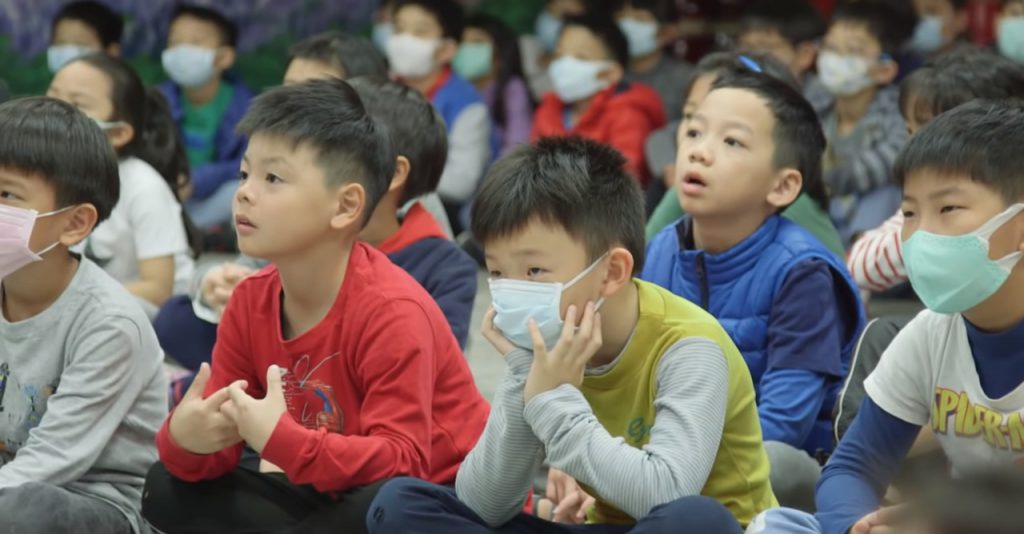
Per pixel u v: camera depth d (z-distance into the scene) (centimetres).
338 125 395
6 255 404
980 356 361
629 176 375
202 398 382
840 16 817
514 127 1025
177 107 957
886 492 386
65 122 416
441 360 404
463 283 510
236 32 976
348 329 390
